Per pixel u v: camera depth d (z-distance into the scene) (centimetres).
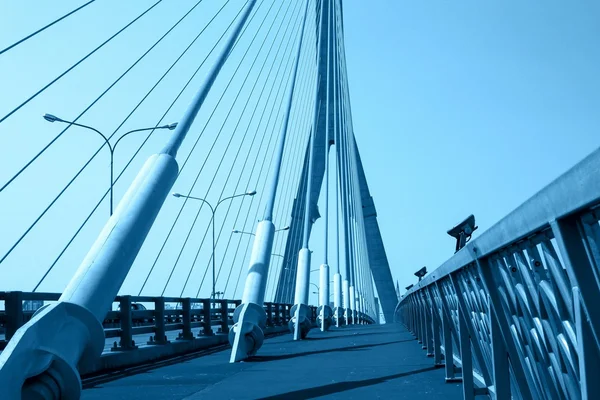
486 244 378
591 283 223
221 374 1055
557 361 311
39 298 972
